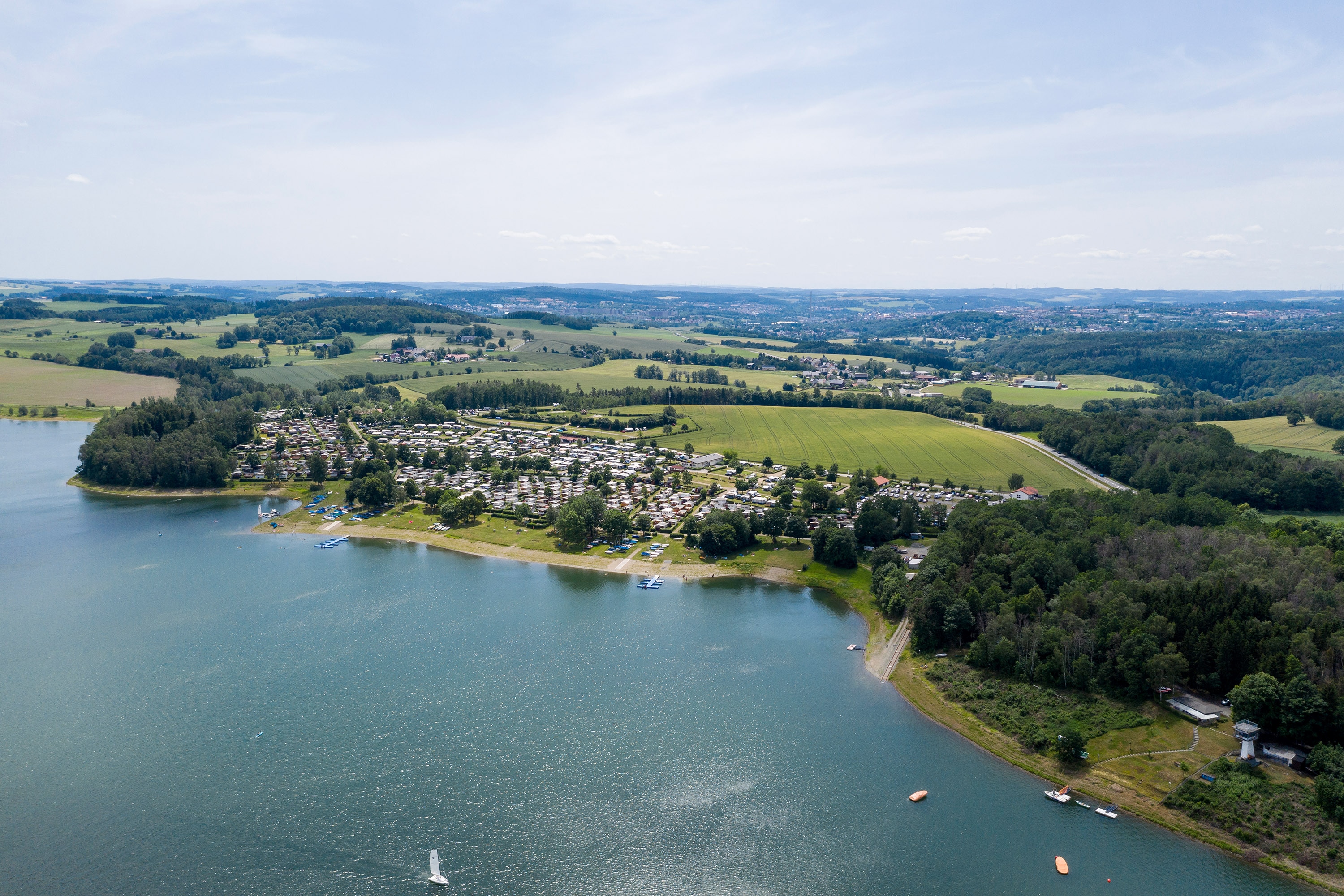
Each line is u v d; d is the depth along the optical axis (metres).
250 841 140.25
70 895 127.75
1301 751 155.00
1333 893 127.31
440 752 167.38
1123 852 139.00
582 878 133.38
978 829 145.50
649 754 167.75
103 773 158.25
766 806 152.12
